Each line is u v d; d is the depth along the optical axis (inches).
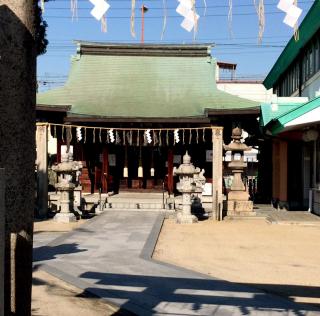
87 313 274.7
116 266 404.2
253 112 908.6
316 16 781.9
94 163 1103.6
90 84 1127.6
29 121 152.0
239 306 289.1
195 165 1074.1
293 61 1095.6
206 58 1192.8
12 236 146.9
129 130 992.2
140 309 280.2
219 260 450.0
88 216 840.9
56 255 453.7
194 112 975.6
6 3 148.9
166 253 485.1
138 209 921.5
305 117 713.0
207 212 885.2
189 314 271.9
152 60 1202.6
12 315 147.6
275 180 1034.1
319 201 823.1
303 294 325.4
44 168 805.9
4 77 147.7
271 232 652.1
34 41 154.2
